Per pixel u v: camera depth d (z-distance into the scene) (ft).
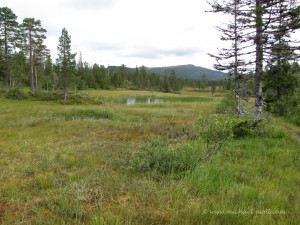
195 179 18.25
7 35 132.36
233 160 25.43
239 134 36.70
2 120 57.41
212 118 25.40
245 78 49.26
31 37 138.51
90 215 13.71
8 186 18.49
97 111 76.59
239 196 16.17
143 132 45.16
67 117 68.80
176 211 13.84
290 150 30.01
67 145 33.42
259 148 30.09
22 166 23.68
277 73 73.92
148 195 16.37
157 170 21.33
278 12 37.73
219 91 381.40
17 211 14.49
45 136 40.29
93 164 24.20
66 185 18.40
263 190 17.03
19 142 35.37
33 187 18.63
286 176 20.48
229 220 13.04
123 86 375.45
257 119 39.50
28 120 56.59
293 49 38.91
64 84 128.67
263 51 39.65
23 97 128.36
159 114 80.59
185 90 430.61
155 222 12.97
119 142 35.19
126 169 21.56
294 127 53.47
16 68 151.02
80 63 322.34
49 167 23.29
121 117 71.46
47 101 127.85
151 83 401.70
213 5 45.37
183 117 73.46
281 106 75.77
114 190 17.43
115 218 13.01
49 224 12.90
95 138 38.42
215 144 24.34
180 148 24.08
